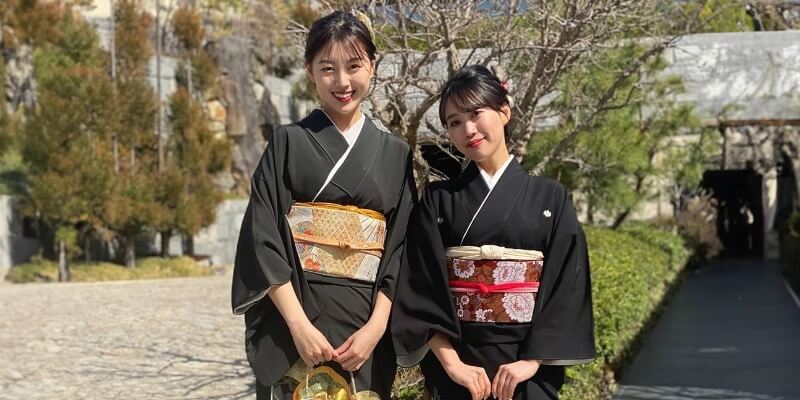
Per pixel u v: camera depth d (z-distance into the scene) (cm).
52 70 1712
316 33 276
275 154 276
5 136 1825
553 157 555
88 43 1888
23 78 1977
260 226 268
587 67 682
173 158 1880
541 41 462
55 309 1110
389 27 498
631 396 608
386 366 286
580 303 279
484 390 275
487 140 282
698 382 662
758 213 2612
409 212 288
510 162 289
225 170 2030
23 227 1811
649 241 1363
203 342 830
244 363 716
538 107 619
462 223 281
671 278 1357
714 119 1011
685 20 719
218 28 2248
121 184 1723
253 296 265
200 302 1184
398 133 454
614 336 607
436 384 288
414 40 520
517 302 278
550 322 275
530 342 275
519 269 279
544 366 281
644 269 952
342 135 278
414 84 447
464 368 276
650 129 1105
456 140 286
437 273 280
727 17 1038
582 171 946
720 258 2436
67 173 1667
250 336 276
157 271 1780
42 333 898
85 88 1705
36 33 1872
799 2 1093
